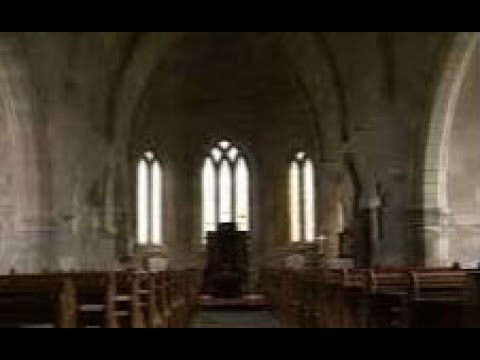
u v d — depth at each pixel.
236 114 43.88
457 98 22.08
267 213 43.88
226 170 44.47
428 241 22.19
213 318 25.52
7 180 22.19
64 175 23.19
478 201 22.70
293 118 42.84
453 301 5.91
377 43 25.19
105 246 29.19
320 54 33.25
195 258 43.47
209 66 41.53
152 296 12.47
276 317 25.86
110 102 30.33
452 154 22.83
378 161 26.11
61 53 23.03
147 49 32.31
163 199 43.50
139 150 41.81
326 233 36.81
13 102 21.22
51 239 22.11
